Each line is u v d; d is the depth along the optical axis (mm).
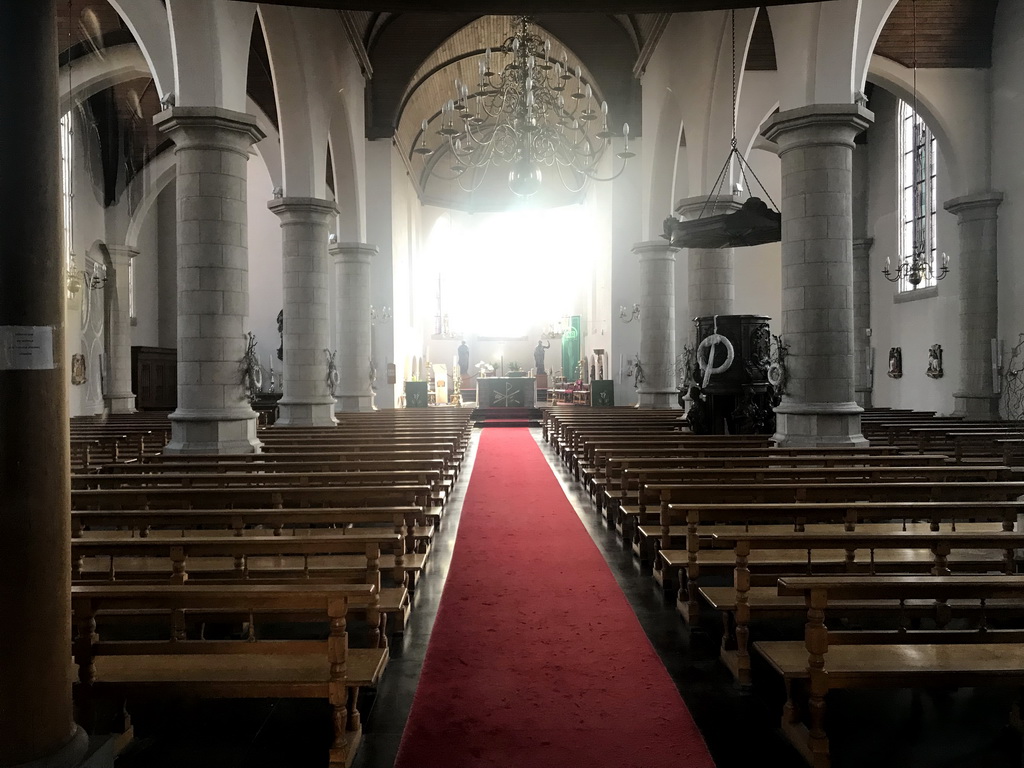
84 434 14789
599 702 4504
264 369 27531
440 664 5070
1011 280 17469
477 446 19797
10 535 3131
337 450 11125
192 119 10531
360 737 4109
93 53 18500
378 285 26156
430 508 8234
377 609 4922
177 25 10500
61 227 3375
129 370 22422
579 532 9195
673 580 6879
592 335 33062
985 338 17953
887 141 22812
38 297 3236
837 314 11250
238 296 11055
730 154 15250
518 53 17656
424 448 11281
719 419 14742
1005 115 17562
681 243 14516
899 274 19172
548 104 19078
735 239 14219
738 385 14398
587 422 16234
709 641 5520
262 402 23984
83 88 18844
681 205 17141
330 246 21141
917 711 4395
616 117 26375
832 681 3758
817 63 11109
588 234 33938
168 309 27641
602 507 10352
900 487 6348
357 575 5215
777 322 28125
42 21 3301
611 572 7367
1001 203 17766
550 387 35406
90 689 3809
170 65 13219
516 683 4770
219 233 10812
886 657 4027
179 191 10844
